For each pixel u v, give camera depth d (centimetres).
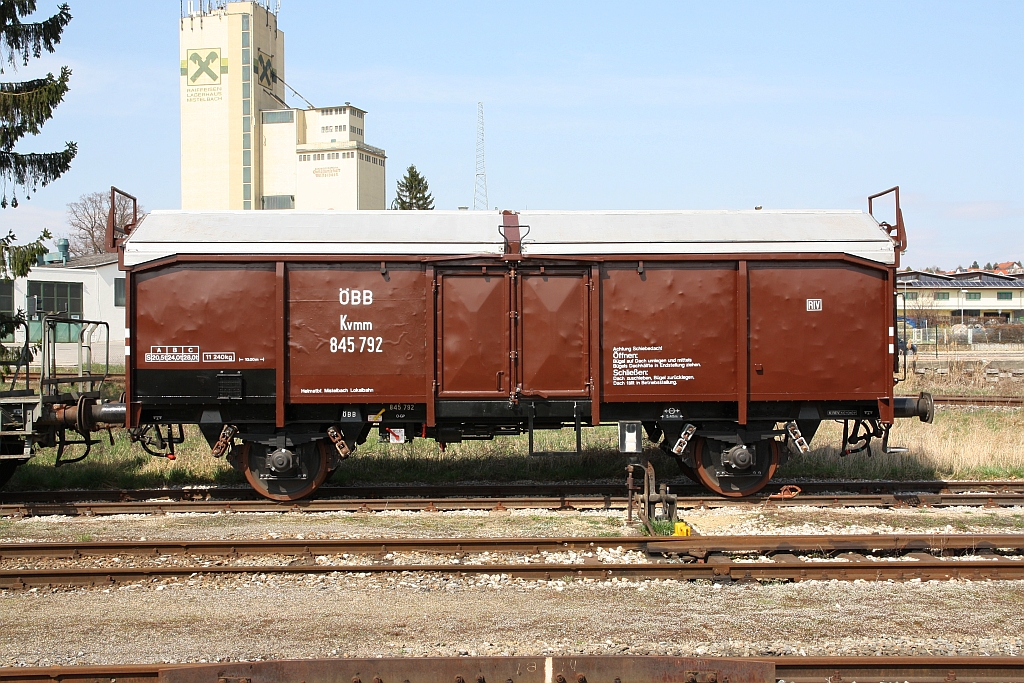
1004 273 10094
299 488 1102
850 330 1081
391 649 588
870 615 657
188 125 7556
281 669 511
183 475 1255
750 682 516
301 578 760
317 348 1055
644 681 516
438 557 824
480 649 586
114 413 1105
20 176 1593
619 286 1066
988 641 604
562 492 1155
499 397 1062
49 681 526
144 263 1041
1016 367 2961
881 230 1112
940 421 1692
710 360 1070
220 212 1111
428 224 1097
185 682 511
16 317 1546
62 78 1564
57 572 741
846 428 1133
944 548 820
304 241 1055
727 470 1110
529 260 1055
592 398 1061
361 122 7781
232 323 1051
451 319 1059
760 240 1075
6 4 1549
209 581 752
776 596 707
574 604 687
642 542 840
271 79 7788
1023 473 1284
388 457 1339
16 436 1123
